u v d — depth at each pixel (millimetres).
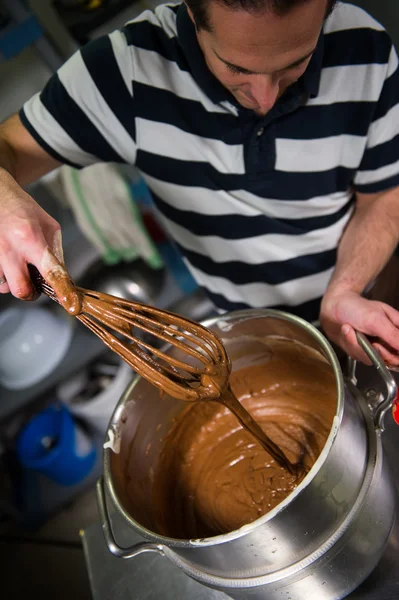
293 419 980
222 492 922
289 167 1055
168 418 972
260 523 618
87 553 969
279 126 997
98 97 1028
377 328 889
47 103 1049
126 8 1725
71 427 2152
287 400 1006
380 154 1043
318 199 1118
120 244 1941
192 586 869
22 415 2334
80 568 1963
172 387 729
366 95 970
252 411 1022
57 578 1967
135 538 946
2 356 1954
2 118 2016
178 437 1004
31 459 2164
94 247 2098
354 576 749
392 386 738
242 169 1061
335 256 1217
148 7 1718
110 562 941
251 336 928
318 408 967
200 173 1088
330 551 705
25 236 696
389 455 855
